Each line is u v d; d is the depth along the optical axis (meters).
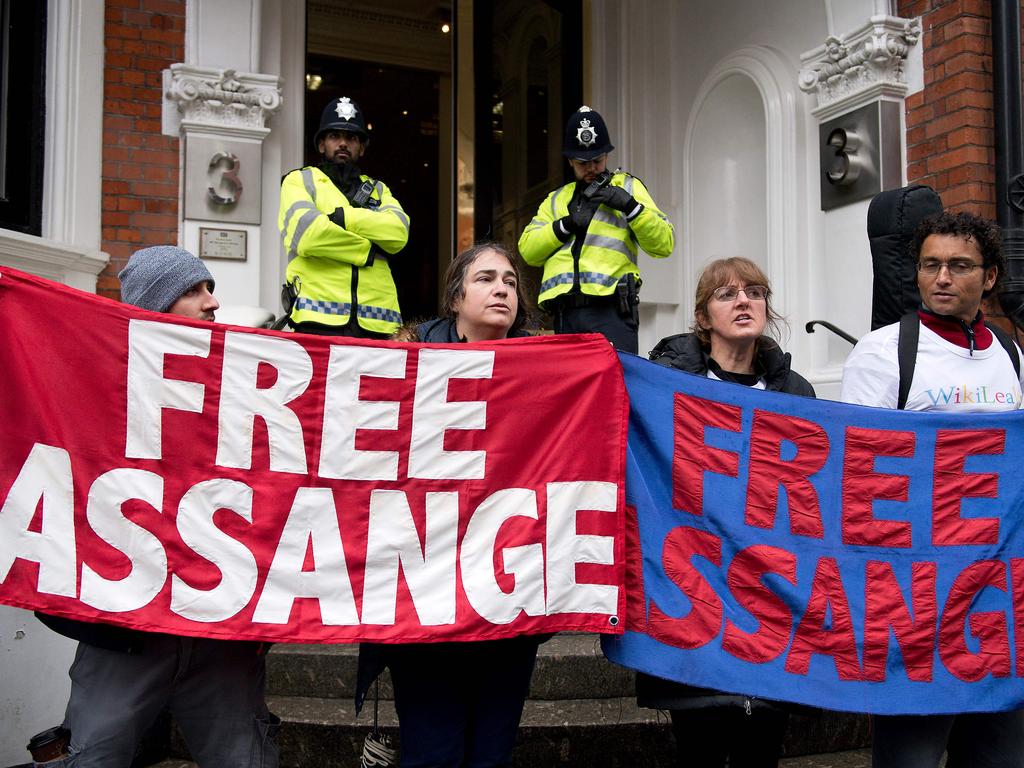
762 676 2.97
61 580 2.73
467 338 3.20
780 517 3.08
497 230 7.64
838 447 3.12
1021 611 3.12
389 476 2.95
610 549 2.96
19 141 5.65
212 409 2.89
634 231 5.33
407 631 2.84
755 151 7.02
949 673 3.04
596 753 4.05
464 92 7.59
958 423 3.13
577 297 5.43
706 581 3.03
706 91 7.26
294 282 4.87
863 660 3.02
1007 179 5.45
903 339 3.18
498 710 2.89
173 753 4.27
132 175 5.94
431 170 9.63
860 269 5.94
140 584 2.77
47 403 2.79
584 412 3.01
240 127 6.04
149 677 2.71
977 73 5.56
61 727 3.31
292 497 2.90
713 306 3.21
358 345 2.98
